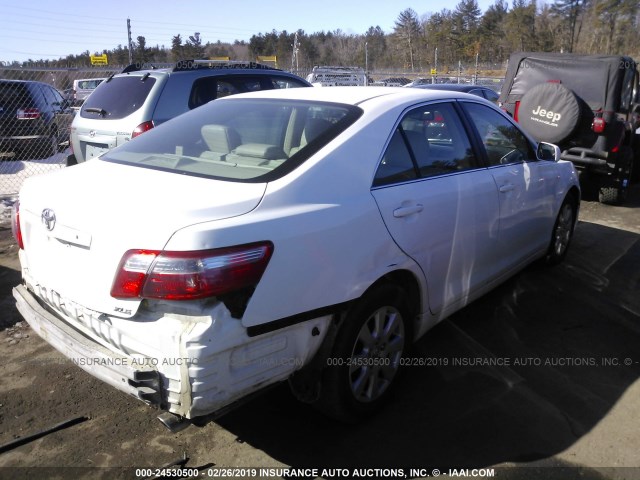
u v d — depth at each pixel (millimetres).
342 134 2842
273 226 2344
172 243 2141
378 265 2795
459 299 3607
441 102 3586
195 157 2953
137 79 6570
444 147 3496
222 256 2166
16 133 9695
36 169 9344
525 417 3023
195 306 2150
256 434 2887
